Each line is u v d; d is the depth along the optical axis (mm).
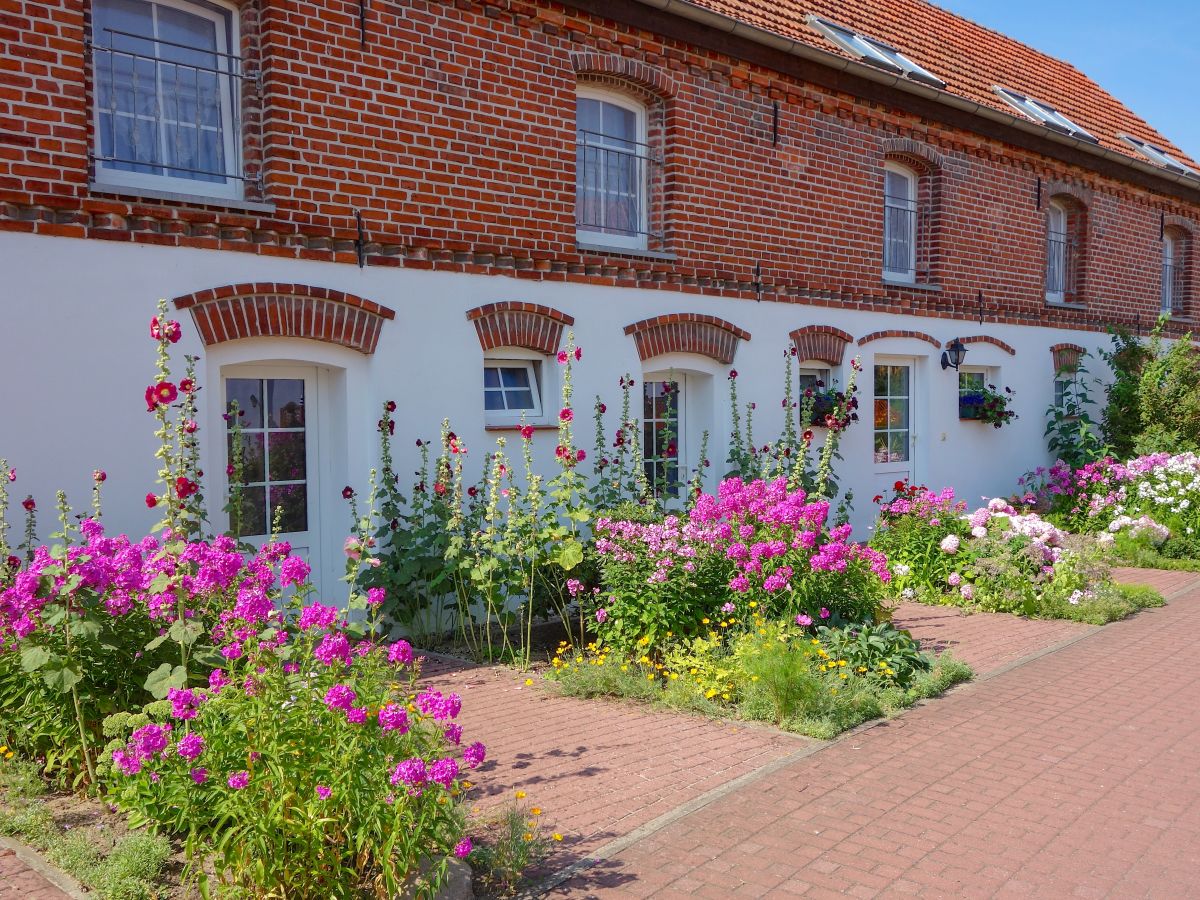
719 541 7211
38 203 6113
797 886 3957
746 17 10742
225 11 7340
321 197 7398
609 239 9805
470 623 7906
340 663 3908
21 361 6051
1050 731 5871
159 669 4535
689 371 10391
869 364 12172
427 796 3631
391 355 7828
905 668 6695
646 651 6867
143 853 3891
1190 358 15320
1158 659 7531
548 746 5547
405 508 7961
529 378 9148
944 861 4188
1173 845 4363
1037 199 14641
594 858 4176
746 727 5926
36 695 4738
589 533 8828
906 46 13992
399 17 7793
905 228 13109
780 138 10875
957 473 13664
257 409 7516
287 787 3520
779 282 10938
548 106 8805
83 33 6348
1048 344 15070
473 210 8312
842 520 11133
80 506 6293
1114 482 13273
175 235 6645
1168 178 16828
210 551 4582
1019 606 9016
